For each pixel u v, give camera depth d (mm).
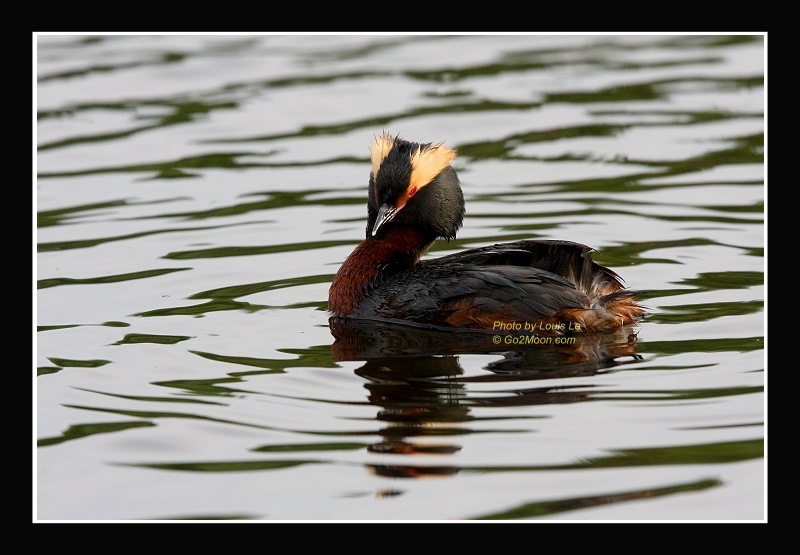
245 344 13328
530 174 19750
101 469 10453
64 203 18828
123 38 27188
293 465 10406
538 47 26531
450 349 13109
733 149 20453
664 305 14180
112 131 21969
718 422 10891
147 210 18484
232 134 21844
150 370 12539
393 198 15156
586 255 13945
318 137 21594
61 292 15125
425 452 10531
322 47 26625
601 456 10359
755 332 13172
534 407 11359
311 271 15938
